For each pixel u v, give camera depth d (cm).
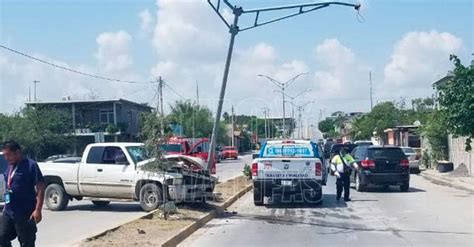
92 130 6562
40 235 1405
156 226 1434
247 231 1455
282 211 1870
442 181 3009
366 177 2459
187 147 3500
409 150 3669
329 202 2106
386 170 2448
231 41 2041
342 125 11981
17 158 882
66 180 1931
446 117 2227
